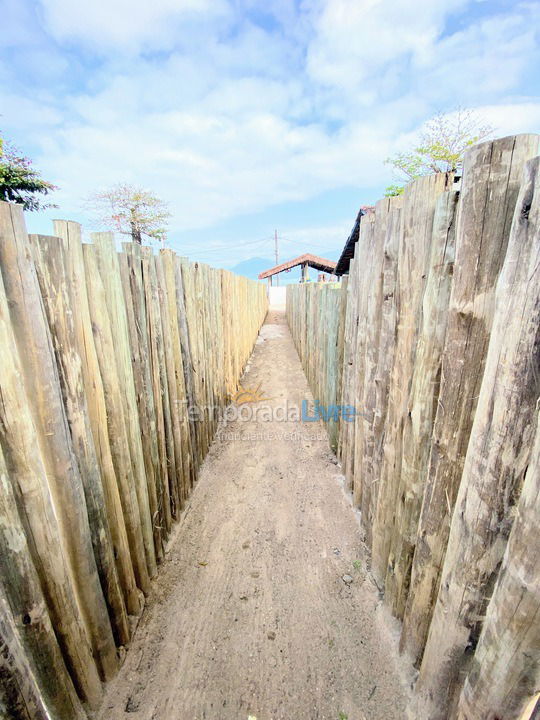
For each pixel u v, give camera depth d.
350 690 1.65
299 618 2.03
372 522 2.45
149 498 2.30
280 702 1.62
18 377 1.09
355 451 2.95
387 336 2.13
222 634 1.94
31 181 13.09
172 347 2.78
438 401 1.38
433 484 1.41
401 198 2.09
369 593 2.18
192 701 1.63
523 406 0.93
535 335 0.88
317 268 23.62
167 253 2.75
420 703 1.48
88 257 1.59
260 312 13.80
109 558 1.67
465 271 1.17
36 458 1.16
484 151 1.06
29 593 1.15
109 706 1.59
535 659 0.91
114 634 1.77
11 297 1.09
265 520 2.91
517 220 0.91
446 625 1.29
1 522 1.05
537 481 0.85
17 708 1.01
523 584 0.89
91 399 1.56
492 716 1.04
